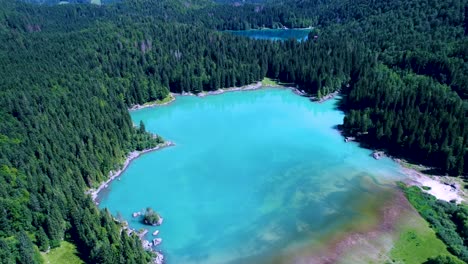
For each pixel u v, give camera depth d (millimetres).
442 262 84250
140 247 89438
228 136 158500
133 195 119125
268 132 161500
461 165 121812
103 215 96375
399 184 120500
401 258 91000
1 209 85250
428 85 161500
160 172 131625
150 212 106438
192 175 129500
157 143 150250
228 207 112812
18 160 106688
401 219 104125
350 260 91625
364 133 152875
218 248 97500
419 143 133500
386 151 141750
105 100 165750
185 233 102688
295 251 95562
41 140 119625
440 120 136375
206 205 113875
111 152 132750
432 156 130625
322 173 128625
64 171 113562
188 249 97312
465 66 169875
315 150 144500
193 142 153500
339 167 132000
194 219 108000
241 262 93000
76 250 91062
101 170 126250
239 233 102375
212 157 141000
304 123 169625
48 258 87312
